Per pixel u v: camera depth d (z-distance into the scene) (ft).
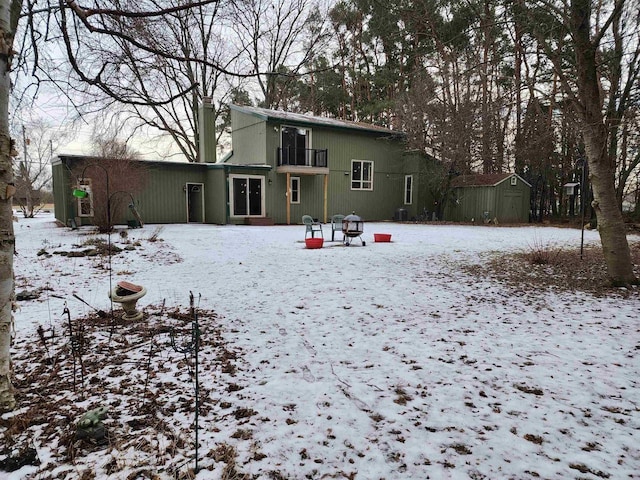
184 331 13.21
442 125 63.46
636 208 61.31
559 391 9.32
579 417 8.16
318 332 13.50
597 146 20.54
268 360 11.02
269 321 14.62
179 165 58.18
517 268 25.76
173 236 39.99
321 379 9.87
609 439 7.38
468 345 12.38
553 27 19.42
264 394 8.96
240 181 58.65
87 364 10.40
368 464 6.53
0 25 7.43
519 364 10.93
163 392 8.91
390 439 7.28
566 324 14.58
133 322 14.05
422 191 74.74
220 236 41.14
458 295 18.89
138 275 22.49
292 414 8.12
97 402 8.37
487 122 40.45
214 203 59.62
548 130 29.04
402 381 9.80
